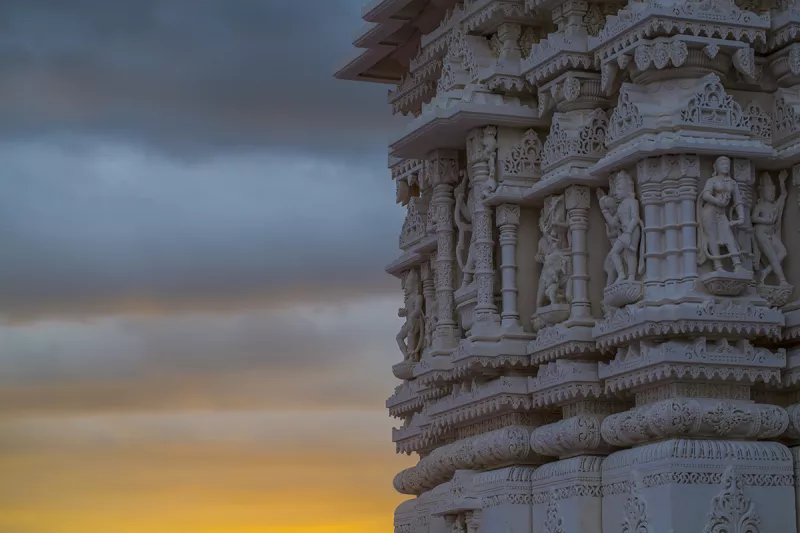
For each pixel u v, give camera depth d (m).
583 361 27.64
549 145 28.70
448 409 30.33
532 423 29.05
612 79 27.56
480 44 30.36
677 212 26.25
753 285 26.53
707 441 25.75
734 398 26.20
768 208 27.16
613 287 26.69
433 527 31.69
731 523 25.41
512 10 29.62
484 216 29.39
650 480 25.75
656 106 26.69
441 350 30.39
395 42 34.75
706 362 25.64
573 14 28.61
